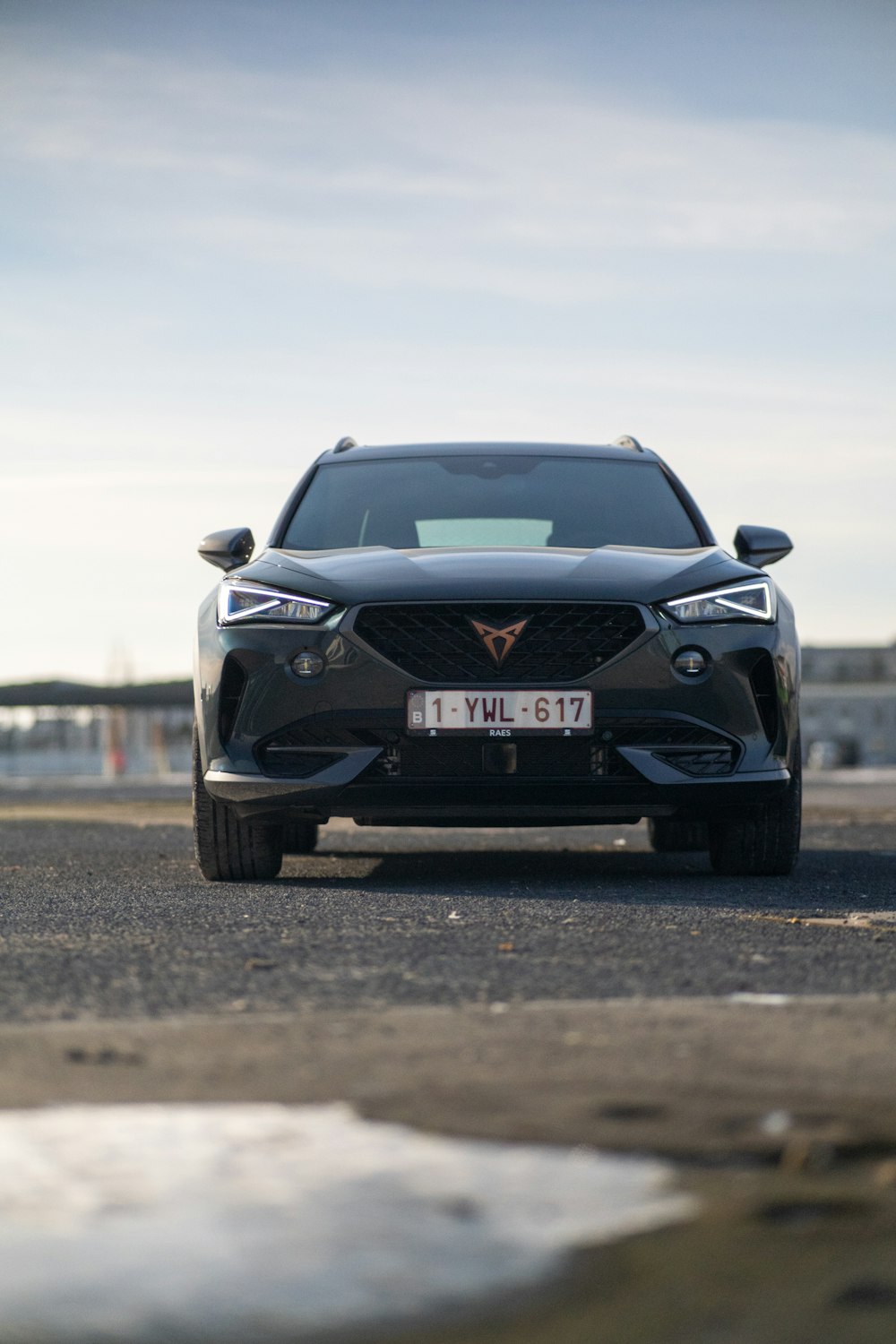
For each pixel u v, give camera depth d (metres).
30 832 9.81
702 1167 1.73
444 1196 1.62
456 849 8.00
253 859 5.73
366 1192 1.63
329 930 4.01
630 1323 1.29
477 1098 2.05
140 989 3.03
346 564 5.63
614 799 5.31
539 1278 1.39
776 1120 1.92
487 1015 2.71
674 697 5.31
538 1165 1.73
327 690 5.29
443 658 5.30
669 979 3.14
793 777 5.70
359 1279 1.38
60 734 44.84
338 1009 2.79
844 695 78.56
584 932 3.95
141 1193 1.63
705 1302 1.34
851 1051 2.37
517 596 5.29
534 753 5.28
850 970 3.27
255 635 5.40
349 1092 2.09
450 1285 1.37
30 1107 2.01
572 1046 2.42
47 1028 2.60
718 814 5.46
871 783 24.28
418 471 6.74
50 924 4.22
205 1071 2.24
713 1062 2.29
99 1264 1.42
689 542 6.26
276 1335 1.26
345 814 5.40
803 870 6.22
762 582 5.68
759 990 3.01
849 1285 1.38
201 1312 1.31
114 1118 1.95
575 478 6.70
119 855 7.42
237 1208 1.58
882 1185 1.65
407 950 3.60
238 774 5.39
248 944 3.71
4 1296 1.35
